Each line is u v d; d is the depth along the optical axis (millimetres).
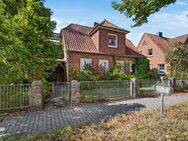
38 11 13742
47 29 13766
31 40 12859
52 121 8445
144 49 39188
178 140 5566
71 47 22953
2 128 7449
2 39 10312
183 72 27500
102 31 24828
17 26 12031
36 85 10727
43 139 5797
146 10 11734
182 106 10172
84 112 10250
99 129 6715
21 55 11398
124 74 23391
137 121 7539
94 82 13891
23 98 10492
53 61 13883
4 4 12539
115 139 5746
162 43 38156
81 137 5914
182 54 27516
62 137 5887
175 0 11250
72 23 26953
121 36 26375
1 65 10750
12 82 11312
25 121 8406
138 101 13867
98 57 24531
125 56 26484
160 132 6016
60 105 11945
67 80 22281
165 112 8703
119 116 8742
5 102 9984
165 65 34438
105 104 12672
